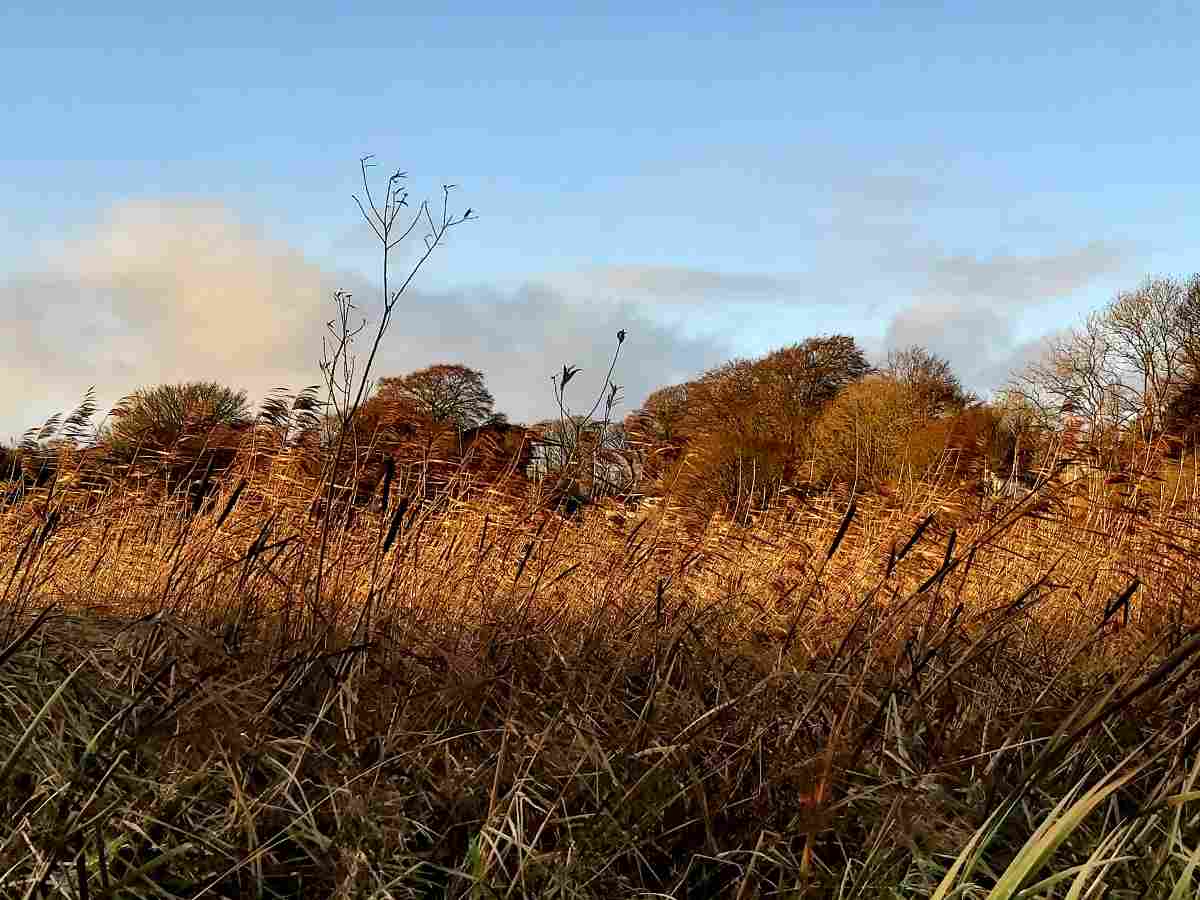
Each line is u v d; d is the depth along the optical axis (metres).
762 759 3.35
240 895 2.85
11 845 2.74
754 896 2.88
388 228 4.23
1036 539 6.21
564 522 6.99
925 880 2.87
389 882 2.88
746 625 5.48
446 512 6.98
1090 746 3.40
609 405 5.44
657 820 3.20
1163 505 6.45
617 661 4.57
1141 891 2.71
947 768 3.36
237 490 6.24
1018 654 4.77
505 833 3.23
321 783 3.35
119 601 6.61
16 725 3.43
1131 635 5.00
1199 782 2.88
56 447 9.30
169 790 3.04
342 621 4.66
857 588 5.92
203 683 3.44
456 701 3.84
